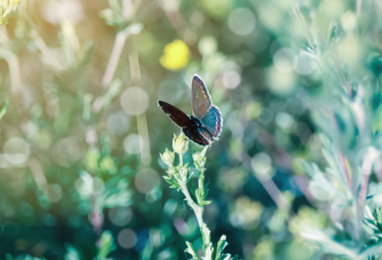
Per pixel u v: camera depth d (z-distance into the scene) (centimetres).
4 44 33
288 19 34
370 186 30
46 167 36
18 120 35
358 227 27
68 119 36
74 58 32
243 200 36
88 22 37
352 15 29
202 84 27
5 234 35
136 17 34
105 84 34
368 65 28
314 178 28
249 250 35
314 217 33
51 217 35
